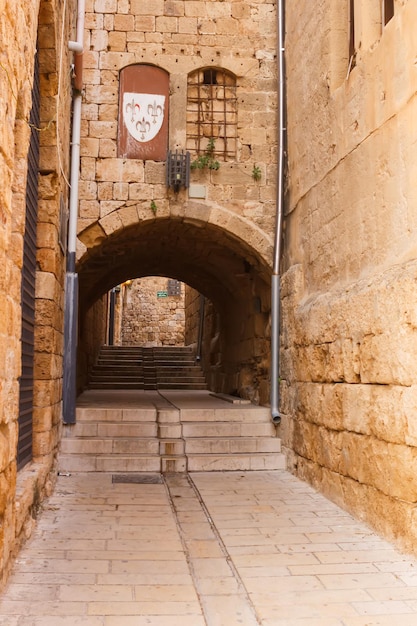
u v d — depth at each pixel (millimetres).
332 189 6176
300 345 6891
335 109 6102
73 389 7559
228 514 5320
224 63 8289
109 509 5445
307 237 6988
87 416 8102
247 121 8281
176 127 8070
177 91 8148
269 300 8875
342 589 3629
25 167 3754
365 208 5344
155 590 3592
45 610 3258
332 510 5477
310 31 7004
